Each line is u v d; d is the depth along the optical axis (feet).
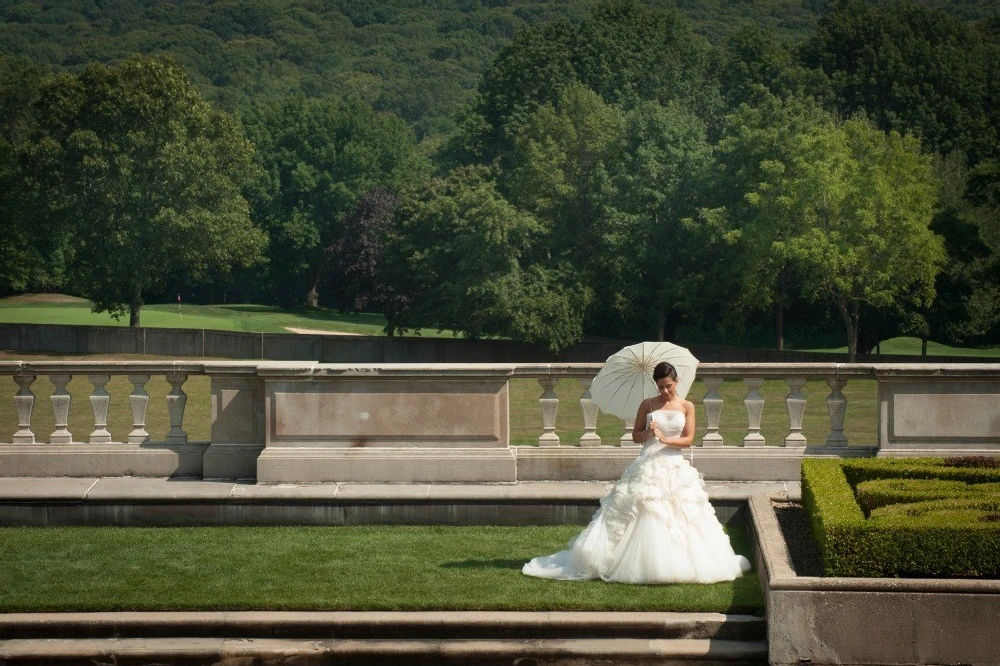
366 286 458.91
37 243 446.60
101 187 349.41
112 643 42.75
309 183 526.16
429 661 42.09
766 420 136.05
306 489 58.34
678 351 50.24
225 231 364.99
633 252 299.79
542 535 55.16
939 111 403.34
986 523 42.78
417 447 59.72
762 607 43.50
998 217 298.76
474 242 297.53
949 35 466.70
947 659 40.81
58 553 52.24
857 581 41.06
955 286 292.40
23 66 556.51
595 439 61.62
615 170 316.19
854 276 252.42
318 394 59.72
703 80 417.90
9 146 414.00
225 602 44.50
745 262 262.67
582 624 42.65
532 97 416.87
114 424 130.82
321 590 46.01
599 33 424.87
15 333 326.44
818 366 60.54
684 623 42.60
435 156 561.02
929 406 59.06
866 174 248.73
